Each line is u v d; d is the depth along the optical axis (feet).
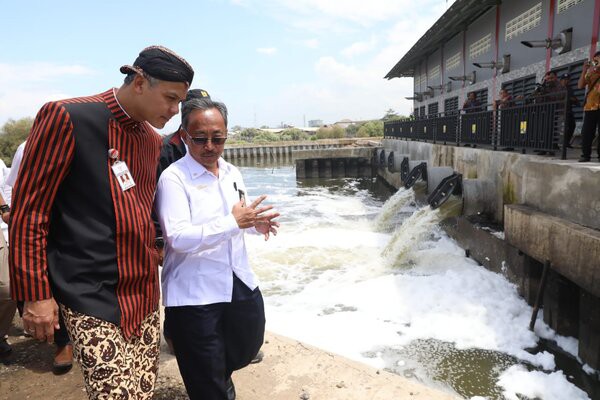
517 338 17.65
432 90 76.89
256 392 8.75
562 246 16.87
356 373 9.39
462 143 42.14
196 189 6.77
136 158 6.07
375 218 40.65
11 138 83.30
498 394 14.29
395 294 21.77
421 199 40.73
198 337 6.84
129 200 5.89
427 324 18.75
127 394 5.76
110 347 5.71
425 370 15.56
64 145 5.30
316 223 40.27
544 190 20.18
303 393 8.67
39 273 5.33
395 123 83.15
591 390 14.61
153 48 5.69
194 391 7.13
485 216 29.25
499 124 32.81
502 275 23.29
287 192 67.31
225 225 6.41
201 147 6.61
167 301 6.87
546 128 23.73
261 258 28.84
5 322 10.68
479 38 52.31
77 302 5.61
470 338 17.65
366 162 85.76
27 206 5.24
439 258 27.81
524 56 40.27
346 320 19.33
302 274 25.90
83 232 5.65
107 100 5.74
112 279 5.89
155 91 5.66
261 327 7.39
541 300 18.34
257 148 154.10
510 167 26.13
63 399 9.14
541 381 14.73
